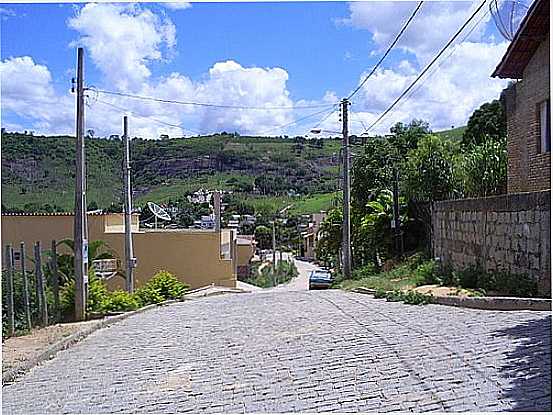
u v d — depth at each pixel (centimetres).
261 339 1205
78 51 1670
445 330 1098
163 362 1044
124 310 1930
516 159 1781
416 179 2634
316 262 8694
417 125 4094
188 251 3338
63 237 3058
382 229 2972
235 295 2753
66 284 1731
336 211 4381
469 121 3391
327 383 806
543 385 695
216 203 3616
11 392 900
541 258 1309
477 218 1722
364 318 1392
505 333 1000
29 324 1416
